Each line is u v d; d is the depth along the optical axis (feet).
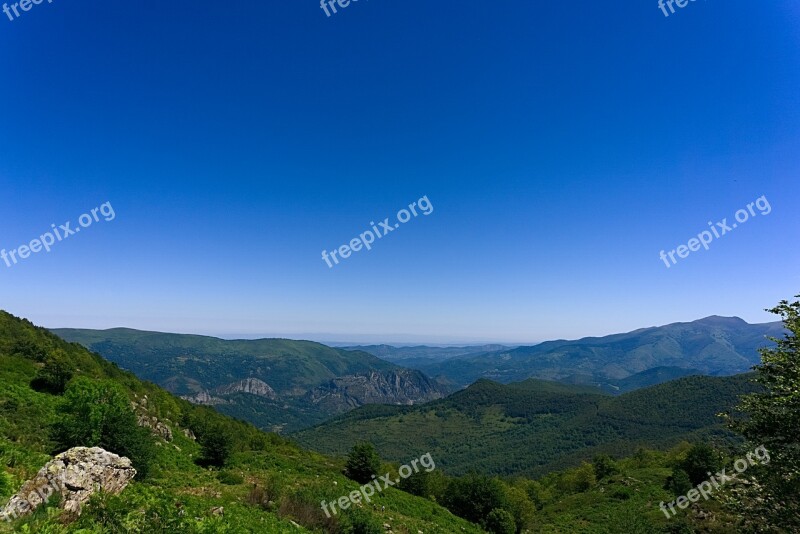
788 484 50.24
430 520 151.12
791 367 55.21
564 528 198.90
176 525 43.57
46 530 38.96
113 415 90.79
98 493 45.91
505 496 203.00
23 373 175.73
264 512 81.46
